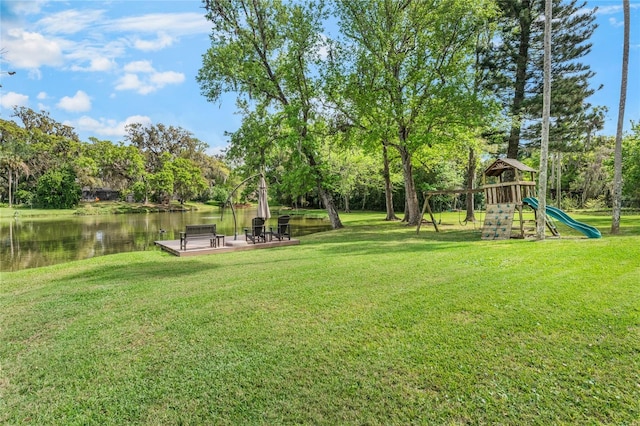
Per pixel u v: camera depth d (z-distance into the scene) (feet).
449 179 93.40
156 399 8.27
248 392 8.44
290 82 53.52
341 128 57.52
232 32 51.72
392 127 50.88
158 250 37.78
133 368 9.70
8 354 10.74
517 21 54.65
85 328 12.63
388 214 73.20
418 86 50.80
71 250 43.11
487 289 15.47
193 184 177.58
